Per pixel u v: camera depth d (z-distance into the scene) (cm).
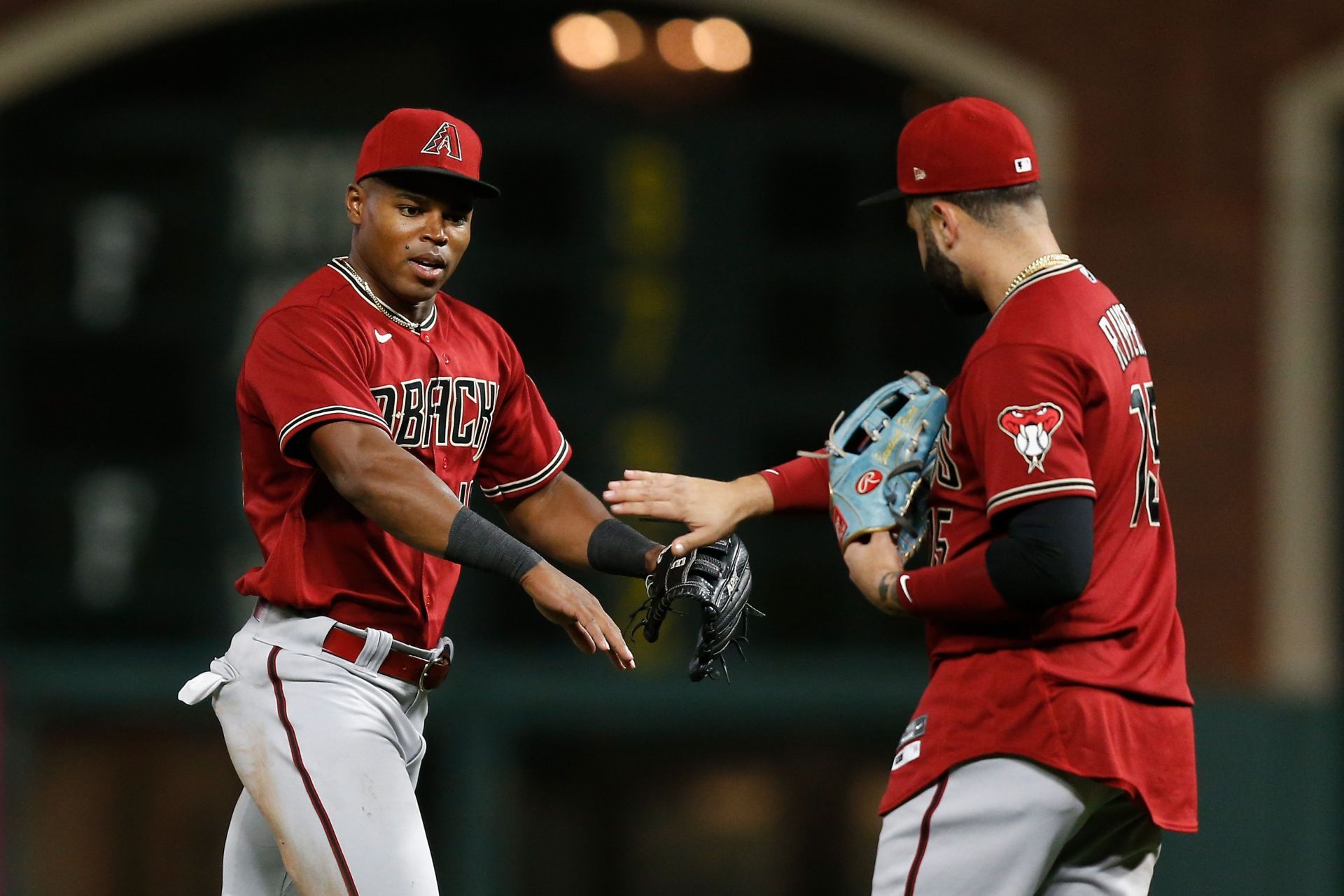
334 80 3506
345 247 3494
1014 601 998
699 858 3272
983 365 1034
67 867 3247
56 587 3450
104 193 3512
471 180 1099
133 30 3356
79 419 3488
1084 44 3269
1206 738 2948
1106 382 1025
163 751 3316
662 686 3250
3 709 3262
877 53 3341
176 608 3450
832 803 3303
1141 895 1120
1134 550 1059
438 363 1138
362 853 1088
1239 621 3127
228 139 3500
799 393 3469
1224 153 3212
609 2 3447
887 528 1099
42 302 3500
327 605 1127
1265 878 2902
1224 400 3175
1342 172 3194
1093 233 3247
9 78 3362
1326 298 3184
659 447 3456
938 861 1041
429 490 1055
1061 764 1017
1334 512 3145
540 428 1251
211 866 3297
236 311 3491
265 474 1143
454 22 3491
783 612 3394
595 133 3488
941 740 1053
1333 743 2912
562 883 3244
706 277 3478
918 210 1106
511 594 3356
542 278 3475
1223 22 3225
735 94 3497
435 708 3225
